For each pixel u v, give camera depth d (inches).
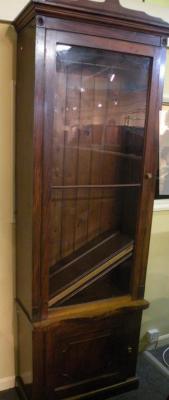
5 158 63.2
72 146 60.4
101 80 60.7
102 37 52.4
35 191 53.0
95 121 62.1
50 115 51.3
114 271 67.7
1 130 61.9
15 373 74.0
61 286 62.2
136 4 69.6
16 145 62.2
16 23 55.7
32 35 49.4
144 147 60.4
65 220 63.0
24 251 60.6
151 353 89.4
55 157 58.1
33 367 60.9
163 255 88.1
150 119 59.4
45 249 56.2
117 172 65.7
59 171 59.4
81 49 53.1
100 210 66.7
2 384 73.0
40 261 56.4
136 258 65.4
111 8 51.4
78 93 58.9
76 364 65.7
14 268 68.7
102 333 66.1
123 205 67.2
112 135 64.0
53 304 60.7
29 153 53.6
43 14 47.4
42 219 54.7
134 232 65.2
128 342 70.1
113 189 66.7
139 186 62.5
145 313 89.6
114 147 64.5
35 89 49.4
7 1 56.8
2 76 59.8
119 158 65.0
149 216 64.1
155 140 60.7
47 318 59.2
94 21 50.8
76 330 62.6
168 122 79.4
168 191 83.6
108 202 67.0
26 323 62.8
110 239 67.9
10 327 71.4
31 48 50.2
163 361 85.9
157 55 57.2
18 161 61.3
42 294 58.0
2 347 71.5
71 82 57.4
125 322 68.1
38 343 59.8
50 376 63.3
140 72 59.4
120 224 68.6
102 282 67.3
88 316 61.8
